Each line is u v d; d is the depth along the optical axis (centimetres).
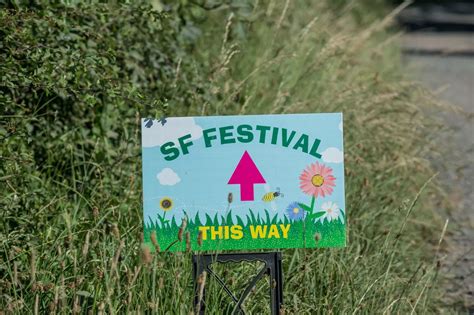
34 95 652
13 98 632
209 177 508
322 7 1373
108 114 690
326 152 509
